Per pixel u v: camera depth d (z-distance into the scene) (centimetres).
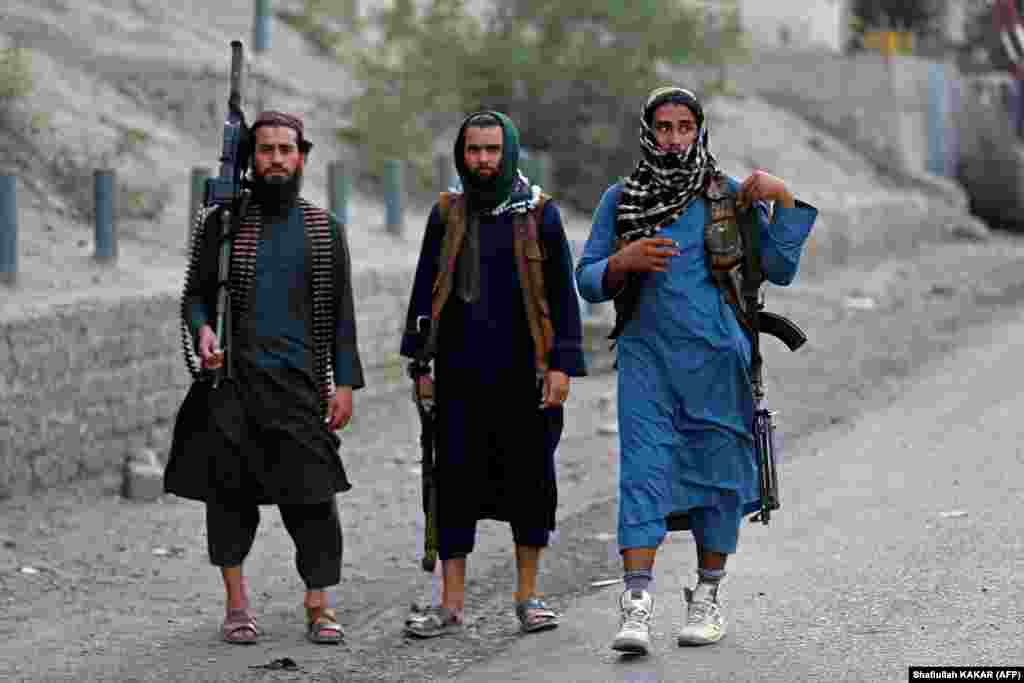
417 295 2092
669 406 1934
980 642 1864
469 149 2039
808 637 1938
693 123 1925
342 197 4859
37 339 2928
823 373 4512
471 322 2059
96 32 5656
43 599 2339
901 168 10856
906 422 3591
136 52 5569
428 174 6166
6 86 4312
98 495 3002
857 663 1816
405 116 6203
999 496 2683
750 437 1961
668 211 1938
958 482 2836
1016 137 12025
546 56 7169
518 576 2103
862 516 2619
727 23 7712
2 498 2856
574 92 7138
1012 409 3625
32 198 4038
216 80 5591
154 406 3297
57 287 3281
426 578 2455
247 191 2048
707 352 1923
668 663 1866
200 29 6350
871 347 5078
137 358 3234
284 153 2023
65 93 4878
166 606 2309
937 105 11425
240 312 2025
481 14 7544
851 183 9869
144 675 1941
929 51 12950
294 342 2030
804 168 9662
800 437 3506
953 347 5012
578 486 3164
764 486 1953
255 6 6550
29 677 1944
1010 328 5519
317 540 2081
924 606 2036
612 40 7300
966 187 11519
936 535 2428
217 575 2506
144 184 4400
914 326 5656
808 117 11244
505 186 2047
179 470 2048
